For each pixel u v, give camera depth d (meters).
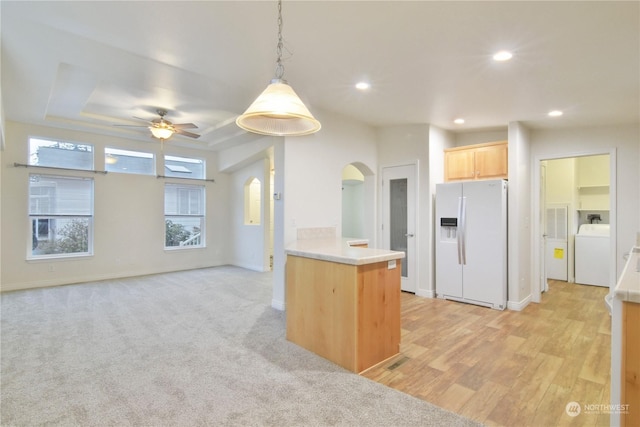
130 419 1.97
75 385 2.35
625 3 1.98
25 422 1.93
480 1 2.01
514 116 4.30
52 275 5.56
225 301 4.61
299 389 2.32
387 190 5.32
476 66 2.91
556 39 2.41
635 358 1.37
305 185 4.30
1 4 2.12
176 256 7.00
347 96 3.75
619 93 3.39
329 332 2.80
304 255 3.02
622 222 4.34
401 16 2.19
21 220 5.30
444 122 4.76
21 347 3.00
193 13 2.21
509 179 4.51
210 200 7.54
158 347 3.02
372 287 2.72
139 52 2.77
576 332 3.51
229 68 3.06
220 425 1.92
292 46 2.63
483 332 3.50
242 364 2.70
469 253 4.57
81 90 4.08
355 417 2.00
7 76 3.37
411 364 2.76
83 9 2.17
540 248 5.10
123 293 5.04
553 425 1.96
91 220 5.97
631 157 4.30
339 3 2.06
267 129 2.35
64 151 5.72
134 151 6.49
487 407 2.14
